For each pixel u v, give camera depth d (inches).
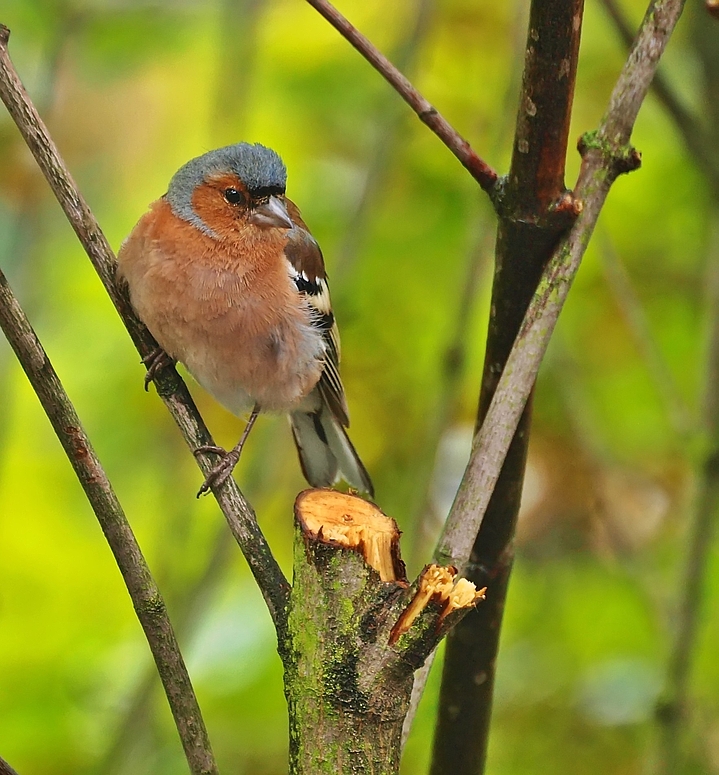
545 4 183.5
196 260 301.1
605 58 452.4
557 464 464.8
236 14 406.9
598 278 446.3
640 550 414.3
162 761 367.9
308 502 189.9
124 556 195.9
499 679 407.2
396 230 448.8
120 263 298.5
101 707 377.4
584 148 204.7
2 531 434.6
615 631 405.4
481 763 229.1
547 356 403.2
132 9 422.0
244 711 380.5
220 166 308.7
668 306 454.9
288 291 314.5
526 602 427.2
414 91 208.2
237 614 405.1
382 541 183.3
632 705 386.9
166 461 475.8
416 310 453.4
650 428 444.8
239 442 320.8
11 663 384.5
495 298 210.5
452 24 448.8
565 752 399.2
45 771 364.8
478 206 366.3
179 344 304.2
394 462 479.5
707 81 331.0
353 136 444.5
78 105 470.3
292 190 436.8
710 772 360.2
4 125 421.1
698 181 422.0
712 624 390.3
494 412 195.5
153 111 469.7
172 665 197.5
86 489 194.7
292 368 319.0
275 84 435.2
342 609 178.4
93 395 472.4
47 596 412.2
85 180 468.8
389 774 176.2
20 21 409.4
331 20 208.7
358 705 175.5
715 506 323.9
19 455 464.8
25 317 190.2
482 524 220.2
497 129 363.9
